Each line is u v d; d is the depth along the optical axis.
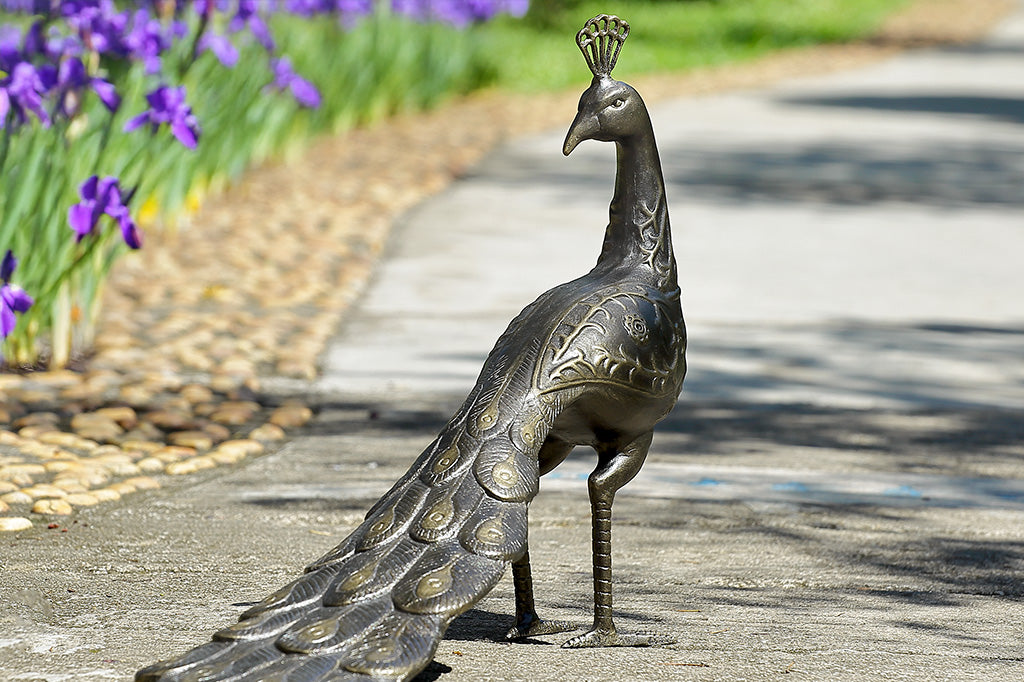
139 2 15.80
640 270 6.46
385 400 11.88
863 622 7.06
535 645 6.54
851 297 16.11
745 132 30.34
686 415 11.59
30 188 11.99
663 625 6.90
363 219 19.89
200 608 6.99
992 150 28.56
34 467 9.44
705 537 8.56
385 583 5.15
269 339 13.64
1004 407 12.00
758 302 15.76
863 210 21.75
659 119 32.09
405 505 5.49
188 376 12.39
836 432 11.17
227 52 16.62
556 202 21.86
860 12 65.06
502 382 5.84
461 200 21.88
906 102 36.75
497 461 5.57
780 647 6.60
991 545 8.52
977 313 15.51
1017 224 20.81
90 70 13.58
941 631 6.95
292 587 5.29
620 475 6.27
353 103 27.95
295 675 4.79
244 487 9.40
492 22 38.31
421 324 14.48
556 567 7.91
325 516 8.77
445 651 6.42
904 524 8.92
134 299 15.29
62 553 7.84
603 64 6.46
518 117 32.06
